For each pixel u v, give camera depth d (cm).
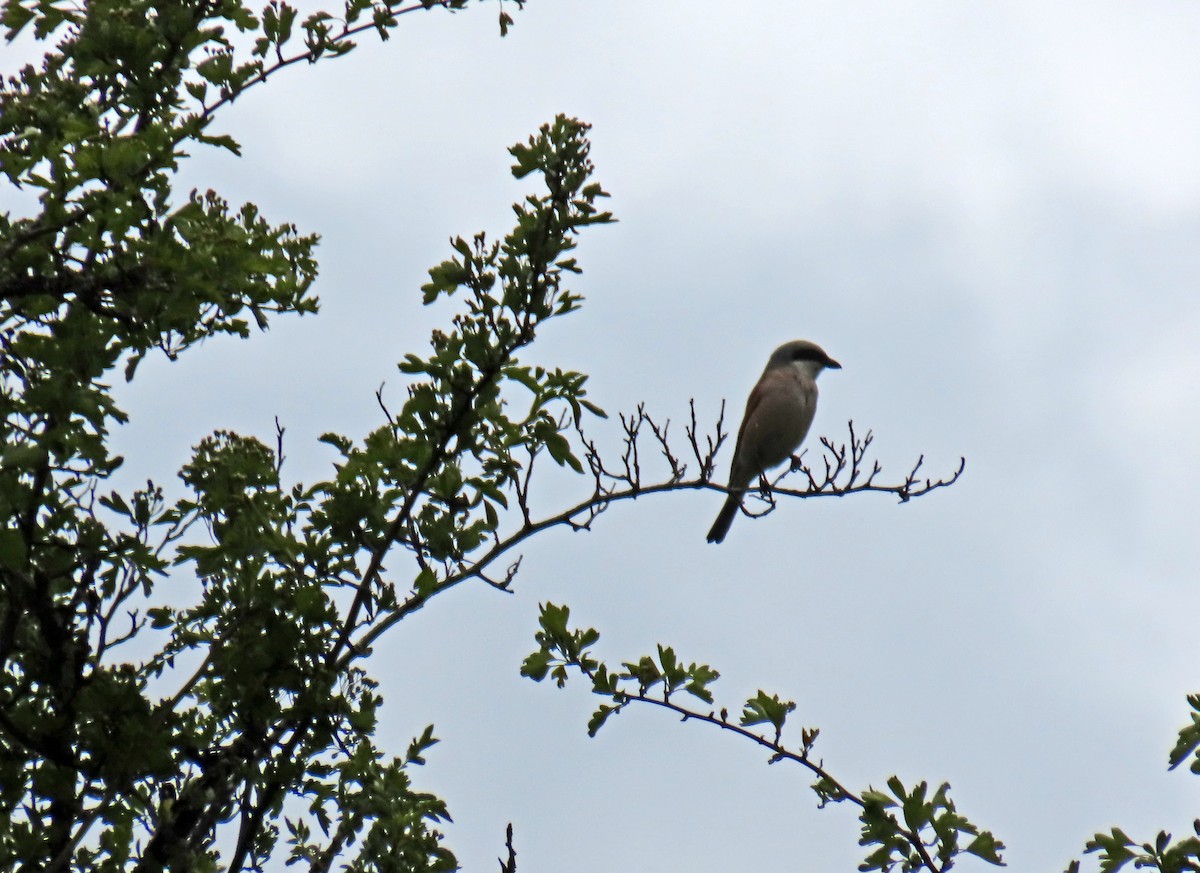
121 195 885
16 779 996
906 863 956
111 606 1009
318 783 1012
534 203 1053
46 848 947
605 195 1057
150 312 897
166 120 1047
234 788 988
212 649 1024
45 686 1015
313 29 1226
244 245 947
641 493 1109
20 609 971
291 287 1173
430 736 1060
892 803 973
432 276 1056
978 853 952
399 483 1095
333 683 1011
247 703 1007
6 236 923
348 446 1116
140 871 948
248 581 1035
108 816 977
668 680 1084
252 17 1206
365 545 1071
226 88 1182
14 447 908
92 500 1051
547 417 1088
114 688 974
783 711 1056
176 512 1080
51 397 962
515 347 1054
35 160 895
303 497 1100
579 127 1059
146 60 1075
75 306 1001
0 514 921
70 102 996
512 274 1048
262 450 1104
